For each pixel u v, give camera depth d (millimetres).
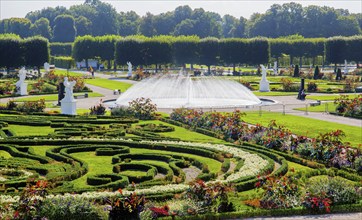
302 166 30266
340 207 21688
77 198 20078
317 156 31000
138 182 26531
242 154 31969
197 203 21047
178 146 34094
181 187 24125
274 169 29219
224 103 62594
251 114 52781
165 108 57531
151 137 38000
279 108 58031
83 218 19266
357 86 80625
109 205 20047
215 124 41281
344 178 27547
